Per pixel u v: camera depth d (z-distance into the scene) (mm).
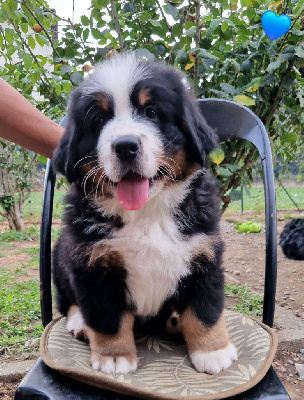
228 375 367
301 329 787
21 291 1028
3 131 488
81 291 416
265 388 358
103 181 412
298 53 669
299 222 1330
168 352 425
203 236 429
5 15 750
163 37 767
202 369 383
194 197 443
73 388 356
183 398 326
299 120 885
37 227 1994
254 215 1880
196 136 421
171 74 431
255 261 1252
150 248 421
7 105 479
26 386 360
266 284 464
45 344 425
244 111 529
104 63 440
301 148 1365
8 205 1840
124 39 789
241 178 809
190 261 424
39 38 784
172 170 419
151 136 396
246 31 769
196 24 672
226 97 709
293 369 711
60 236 498
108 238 417
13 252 1487
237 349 413
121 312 419
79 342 434
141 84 402
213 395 333
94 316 407
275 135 880
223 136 548
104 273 416
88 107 408
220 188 747
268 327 449
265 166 480
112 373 377
